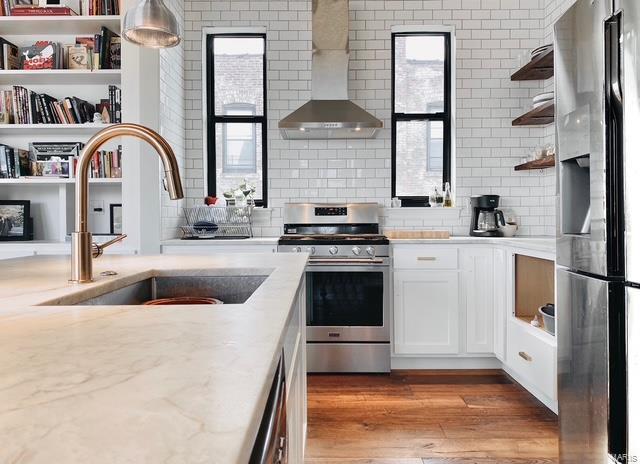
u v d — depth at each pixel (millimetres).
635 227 1537
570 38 1912
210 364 557
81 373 523
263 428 477
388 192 4113
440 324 3484
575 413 1934
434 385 3221
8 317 836
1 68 3498
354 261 3469
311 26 4090
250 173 4258
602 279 1720
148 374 520
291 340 1328
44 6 3439
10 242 3539
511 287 3166
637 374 1555
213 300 1450
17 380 499
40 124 3488
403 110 4250
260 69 4250
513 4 4055
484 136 4082
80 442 354
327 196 4117
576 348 1913
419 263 3484
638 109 1509
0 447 345
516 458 2225
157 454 336
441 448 2320
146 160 3377
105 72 3436
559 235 2062
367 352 3469
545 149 3664
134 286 1562
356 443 2371
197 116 4102
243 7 4094
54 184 3693
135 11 1895
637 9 1501
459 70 4074
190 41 4105
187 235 3828
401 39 4234
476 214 3891
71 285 1247
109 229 3760
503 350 3289
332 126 3584
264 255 2133
